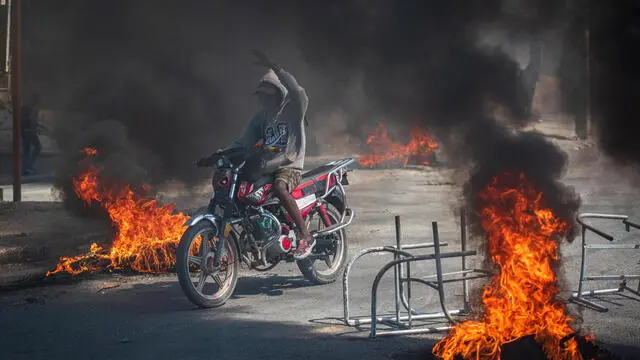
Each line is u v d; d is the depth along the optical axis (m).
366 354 4.89
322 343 5.14
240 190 6.36
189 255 6.11
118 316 5.88
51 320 5.77
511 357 4.55
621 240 8.62
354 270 7.36
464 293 5.75
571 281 6.71
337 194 7.19
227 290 6.29
